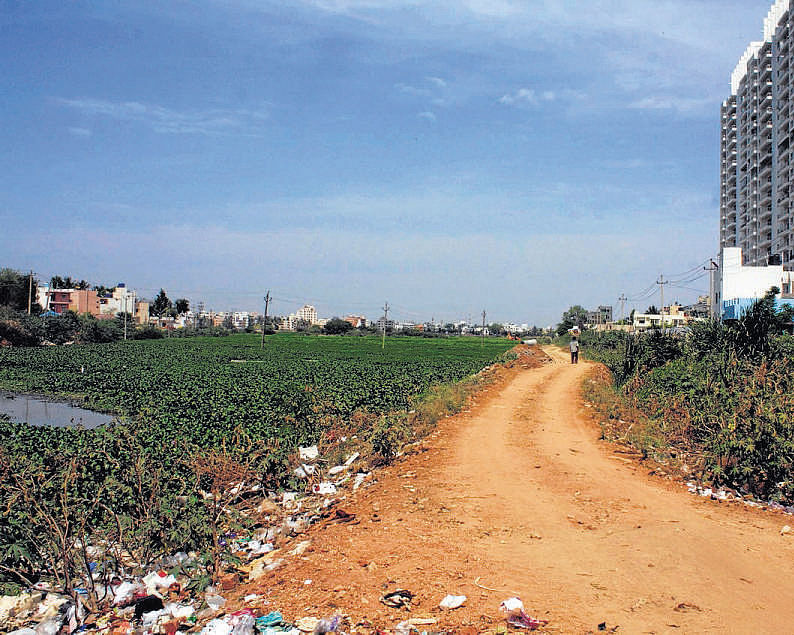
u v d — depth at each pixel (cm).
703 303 10594
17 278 11331
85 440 1698
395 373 4581
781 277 7612
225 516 1030
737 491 1221
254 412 2659
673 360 2709
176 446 1769
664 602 680
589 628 616
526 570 775
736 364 2022
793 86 9356
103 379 4334
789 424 1259
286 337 13900
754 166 10838
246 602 721
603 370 3688
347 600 695
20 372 4944
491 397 2744
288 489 1402
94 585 854
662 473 1343
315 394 2817
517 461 1448
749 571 778
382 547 869
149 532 941
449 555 830
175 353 7381
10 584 793
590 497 1137
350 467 1579
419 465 1438
